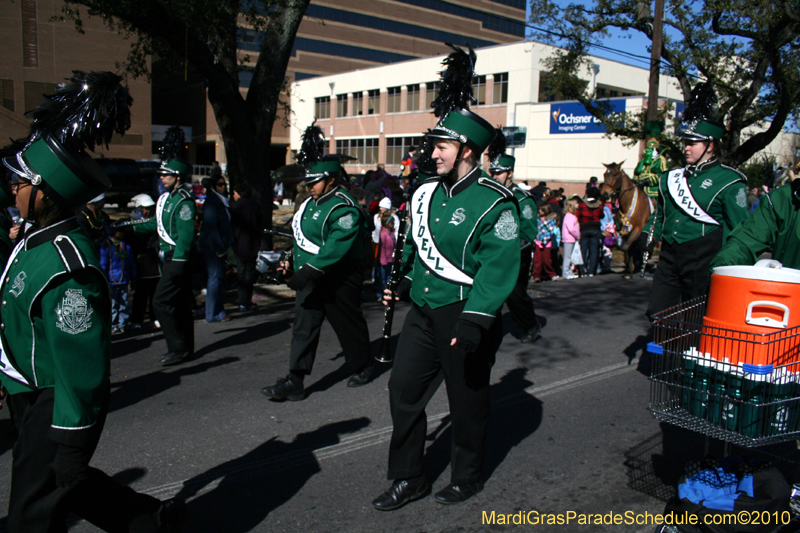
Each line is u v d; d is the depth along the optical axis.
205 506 3.39
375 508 3.36
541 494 3.53
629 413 4.78
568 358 6.24
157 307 5.82
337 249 4.76
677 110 29.84
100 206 7.05
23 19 33.34
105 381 2.30
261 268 10.20
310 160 5.08
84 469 2.26
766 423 2.62
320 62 55.72
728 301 2.73
